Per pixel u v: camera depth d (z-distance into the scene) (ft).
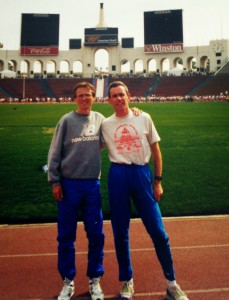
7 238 20.40
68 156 12.85
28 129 71.51
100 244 13.08
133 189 12.50
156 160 13.30
